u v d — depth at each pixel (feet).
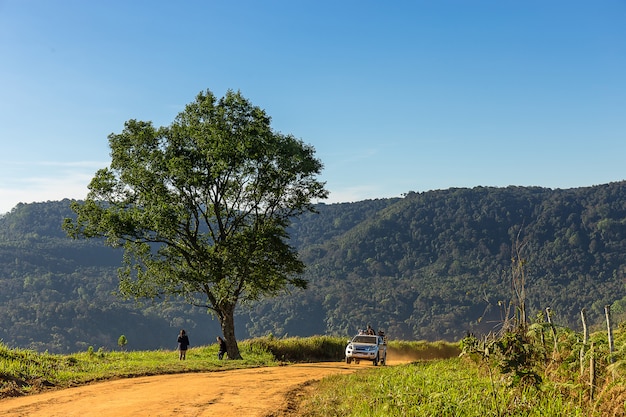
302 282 128.77
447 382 49.21
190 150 122.31
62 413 43.65
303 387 61.52
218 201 123.85
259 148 120.57
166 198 120.16
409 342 178.09
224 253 118.32
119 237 120.37
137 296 123.34
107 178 122.31
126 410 45.14
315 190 126.93
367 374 68.74
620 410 33.65
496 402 37.73
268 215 127.44
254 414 44.52
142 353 117.19
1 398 51.47
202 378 71.82
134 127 124.26
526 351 45.83
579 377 39.81
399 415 38.75
